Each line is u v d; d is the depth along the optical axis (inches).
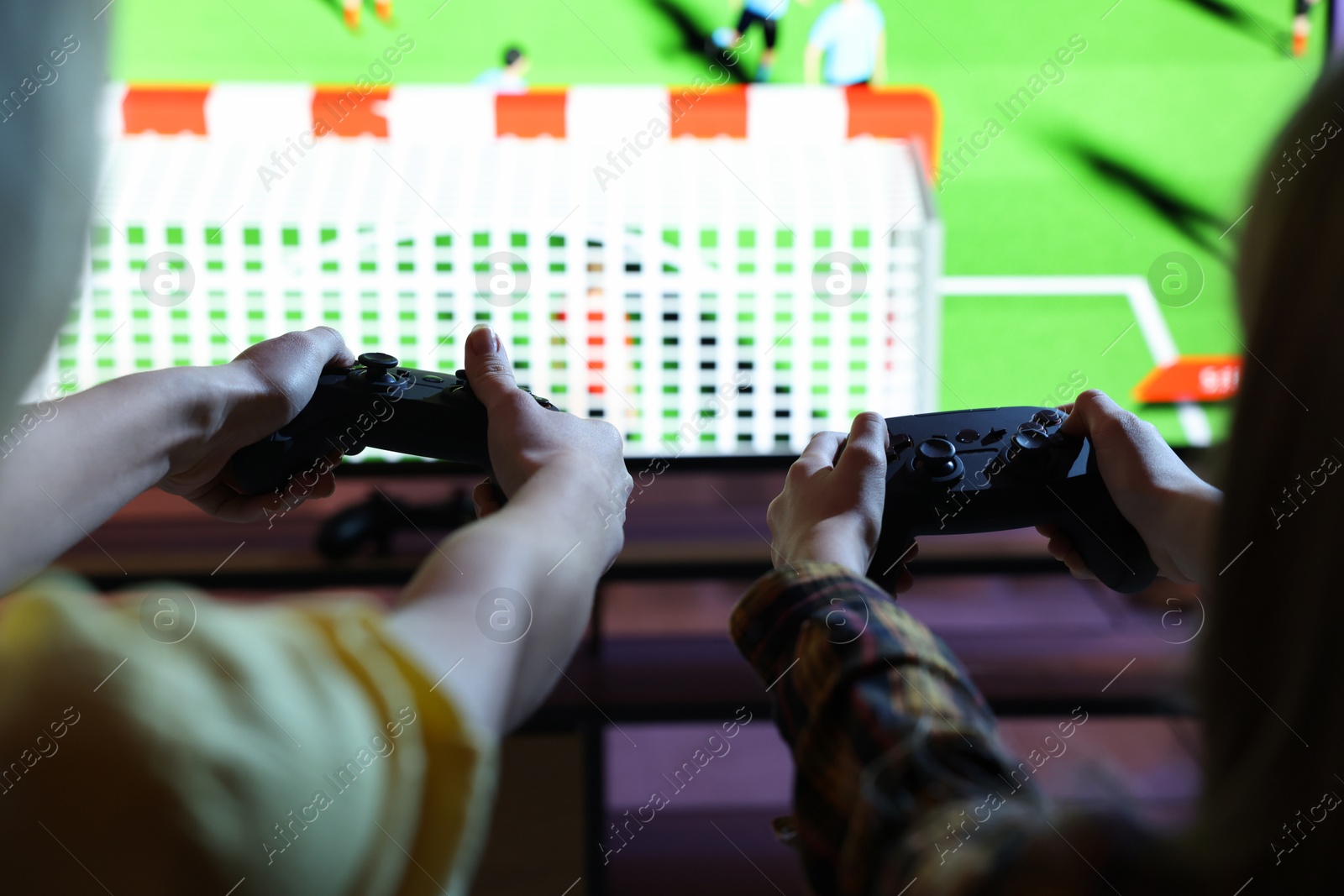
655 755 60.7
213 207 46.6
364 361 23.9
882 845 13.9
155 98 45.8
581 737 49.8
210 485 24.0
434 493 51.7
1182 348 47.5
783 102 46.6
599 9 45.7
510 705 12.6
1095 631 54.0
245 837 8.3
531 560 13.8
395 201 47.1
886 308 48.2
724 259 47.8
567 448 19.3
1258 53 44.9
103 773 8.1
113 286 46.6
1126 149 46.4
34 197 6.9
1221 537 11.6
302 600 10.9
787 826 18.2
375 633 10.3
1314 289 10.6
